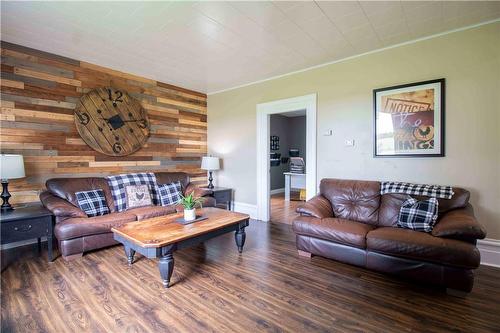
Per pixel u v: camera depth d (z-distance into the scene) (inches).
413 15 99.8
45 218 106.6
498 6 93.7
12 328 67.1
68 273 97.5
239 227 117.0
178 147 193.5
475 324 68.7
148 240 87.7
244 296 82.5
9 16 98.7
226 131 202.7
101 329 66.8
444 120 113.9
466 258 78.8
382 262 93.9
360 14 98.9
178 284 90.0
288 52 133.6
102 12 96.7
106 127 151.6
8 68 119.7
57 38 117.0
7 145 119.7
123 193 144.6
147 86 173.0
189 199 114.4
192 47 127.1
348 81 141.1
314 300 80.3
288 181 260.2
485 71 105.6
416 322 69.7
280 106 169.9
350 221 110.6
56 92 134.0
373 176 133.8
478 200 107.7
